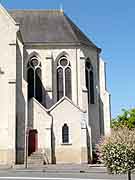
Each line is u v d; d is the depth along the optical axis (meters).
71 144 48.12
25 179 28.22
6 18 48.84
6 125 46.44
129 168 19.27
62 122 48.53
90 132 49.22
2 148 46.09
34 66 52.22
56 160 47.75
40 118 48.56
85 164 46.69
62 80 52.22
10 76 47.38
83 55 52.44
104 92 53.94
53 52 52.53
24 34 53.47
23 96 48.12
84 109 50.44
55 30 54.56
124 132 19.92
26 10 57.22
